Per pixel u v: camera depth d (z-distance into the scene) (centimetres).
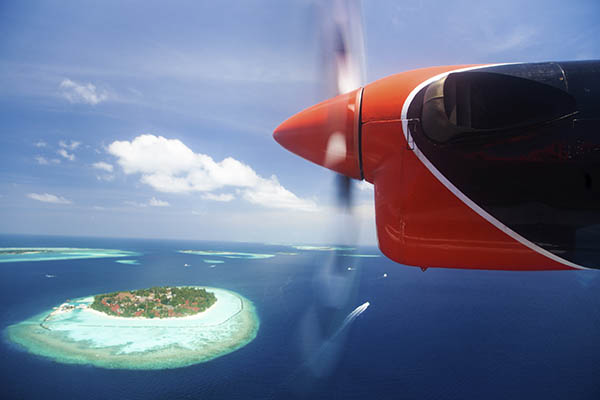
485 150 359
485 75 370
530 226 355
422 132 385
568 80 354
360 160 440
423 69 427
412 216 394
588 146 337
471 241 381
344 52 548
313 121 462
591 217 338
